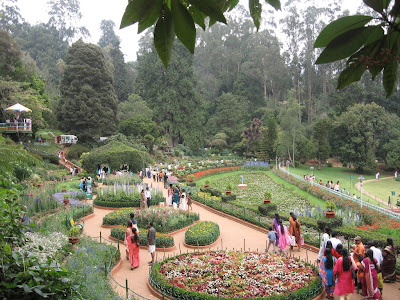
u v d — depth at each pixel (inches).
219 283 374.9
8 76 1480.1
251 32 3777.1
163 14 57.2
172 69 2669.8
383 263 398.0
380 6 61.2
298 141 2186.3
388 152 1983.3
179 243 575.8
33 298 179.0
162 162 2044.8
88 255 412.5
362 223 744.3
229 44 3713.1
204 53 3622.0
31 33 3636.8
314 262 477.4
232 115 2851.9
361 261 360.2
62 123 1888.5
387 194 1368.1
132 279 418.6
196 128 2733.8
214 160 2388.0
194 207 897.5
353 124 2041.1
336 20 62.7
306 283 376.2
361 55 67.6
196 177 1588.3
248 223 711.7
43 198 705.0
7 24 3678.6
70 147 1785.2
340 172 2112.5
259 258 460.1
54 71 3230.8
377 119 2064.5
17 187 269.1
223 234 647.8
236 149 2652.6
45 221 566.3
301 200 1097.4
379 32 64.5
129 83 3235.7
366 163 2022.6
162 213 658.2
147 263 472.1
